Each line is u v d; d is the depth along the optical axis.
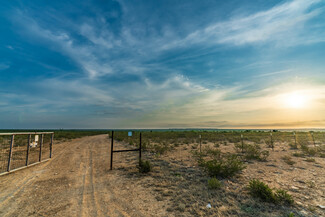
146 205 4.34
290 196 4.44
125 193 5.18
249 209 3.98
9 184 6.02
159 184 5.91
